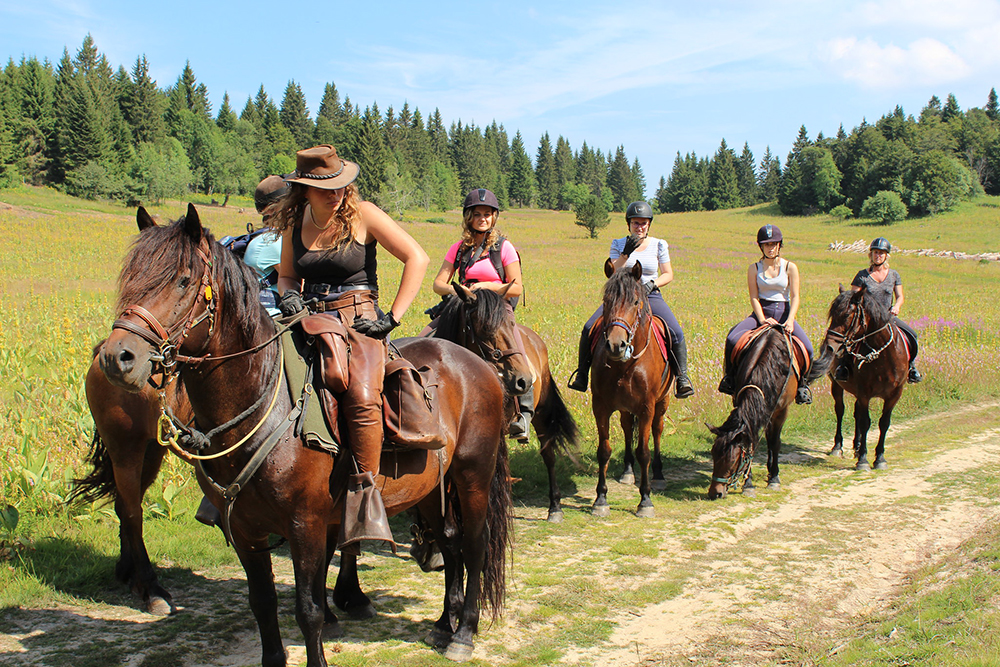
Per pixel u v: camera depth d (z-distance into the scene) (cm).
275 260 543
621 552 598
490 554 434
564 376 1180
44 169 8381
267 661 336
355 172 352
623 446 947
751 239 7525
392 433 349
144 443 452
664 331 730
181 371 299
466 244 588
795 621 464
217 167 9969
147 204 7988
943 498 748
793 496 770
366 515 325
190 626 441
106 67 13375
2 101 8300
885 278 980
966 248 6144
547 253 5116
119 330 251
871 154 11750
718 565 572
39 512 582
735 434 720
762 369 735
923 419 1146
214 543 575
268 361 318
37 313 1539
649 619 473
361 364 337
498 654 422
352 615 465
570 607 489
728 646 429
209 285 281
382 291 2516
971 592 451
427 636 439
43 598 464
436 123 18588
